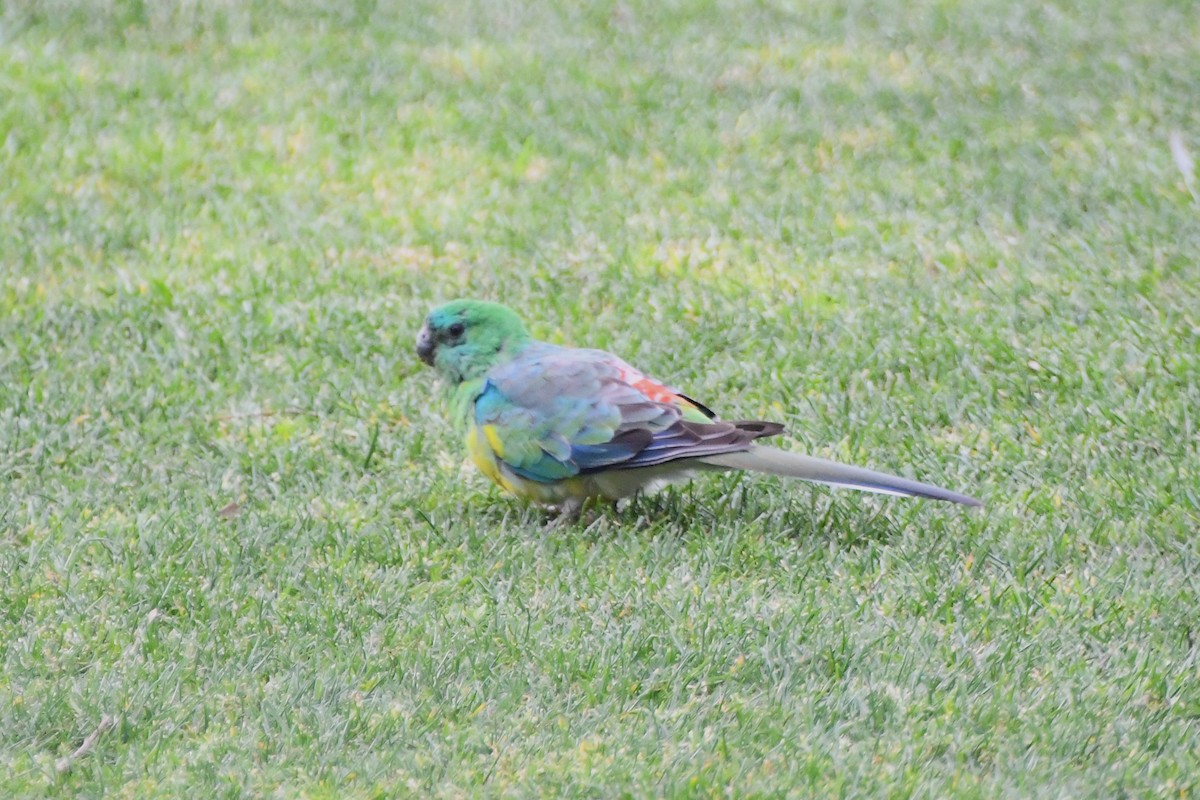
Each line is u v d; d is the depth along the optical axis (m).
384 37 19.34
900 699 7.71
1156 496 9.95
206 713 7.63
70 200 15.06
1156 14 20.59
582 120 16.89
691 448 9.33
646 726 7.54
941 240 14.13
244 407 11.57
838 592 8.90
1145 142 16.33
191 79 17.86
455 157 16.14
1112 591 8.89
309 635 8.42
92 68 18.08
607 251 14.08
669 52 19.14
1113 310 12.67
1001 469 10.45
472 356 9.92
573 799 6.96
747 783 7.02
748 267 13.81
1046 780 7.05
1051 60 18.83
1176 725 7.50
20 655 8.16
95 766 7.17
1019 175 15.47
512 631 8.38
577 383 9.65
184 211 14.91
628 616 8.65
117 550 9.41
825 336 12.48
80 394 11.61
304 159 16.03
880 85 18.00
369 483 10.52
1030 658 8.12
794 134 16.62
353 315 12.87
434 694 7.82
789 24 20.22
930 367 11.91
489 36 19.55
